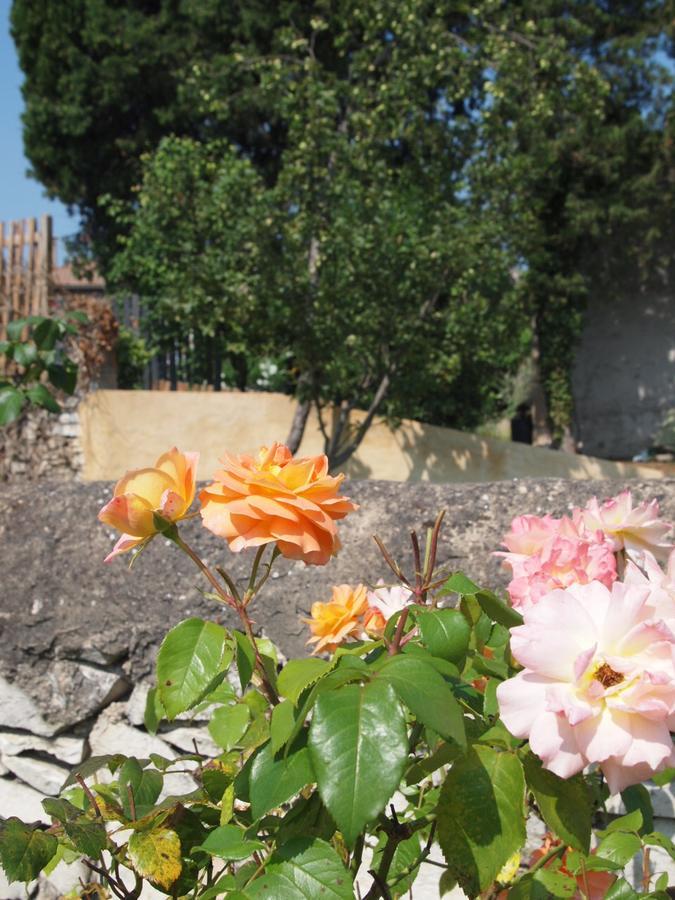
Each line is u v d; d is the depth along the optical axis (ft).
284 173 26.50
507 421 54.65
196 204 26.81
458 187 28.73
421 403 34.50
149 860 3.86
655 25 47.29
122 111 41.93
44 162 43.73
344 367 26.03
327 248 25.34
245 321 26.45
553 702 2.87
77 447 24.07
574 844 3.43
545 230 46.09
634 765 2.94
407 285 25.72
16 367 23.65
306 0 38.68
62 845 4.44
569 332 46.80
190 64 38.06
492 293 28.66
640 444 52.34
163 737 7.37
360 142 27.50
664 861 6.51
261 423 25.52
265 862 3.46
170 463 3.92
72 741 7.57
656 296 52.08
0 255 24.95
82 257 44.57
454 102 29.27
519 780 3.36
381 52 29.17
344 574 7.16
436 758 3.53
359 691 3.17
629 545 4.18
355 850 4.01
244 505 3.49
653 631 2.95
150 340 31.99
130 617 7.38
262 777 3.45
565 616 3.07
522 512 6.99
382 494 7.39
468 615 4.07
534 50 30.76
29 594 7.57
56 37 41.86
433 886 6.55
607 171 44.86
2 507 7.93
